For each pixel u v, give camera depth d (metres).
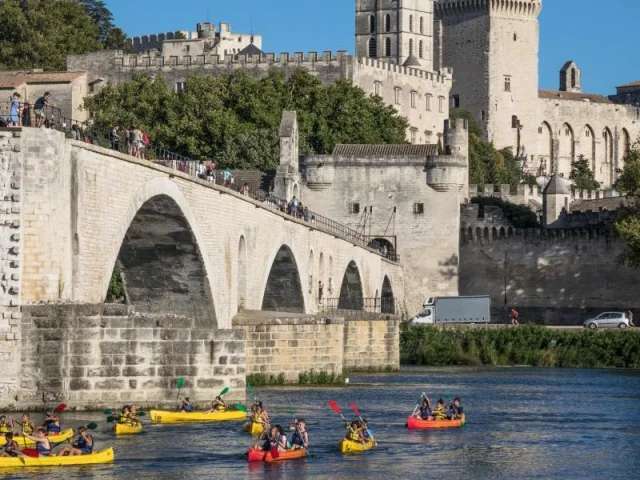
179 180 110.19
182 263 117.75
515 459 87.56
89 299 93.25
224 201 123.94
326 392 122.94
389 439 95.31
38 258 87.44
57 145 87.94
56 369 87.75
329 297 180.50
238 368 93.69
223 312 124.38
